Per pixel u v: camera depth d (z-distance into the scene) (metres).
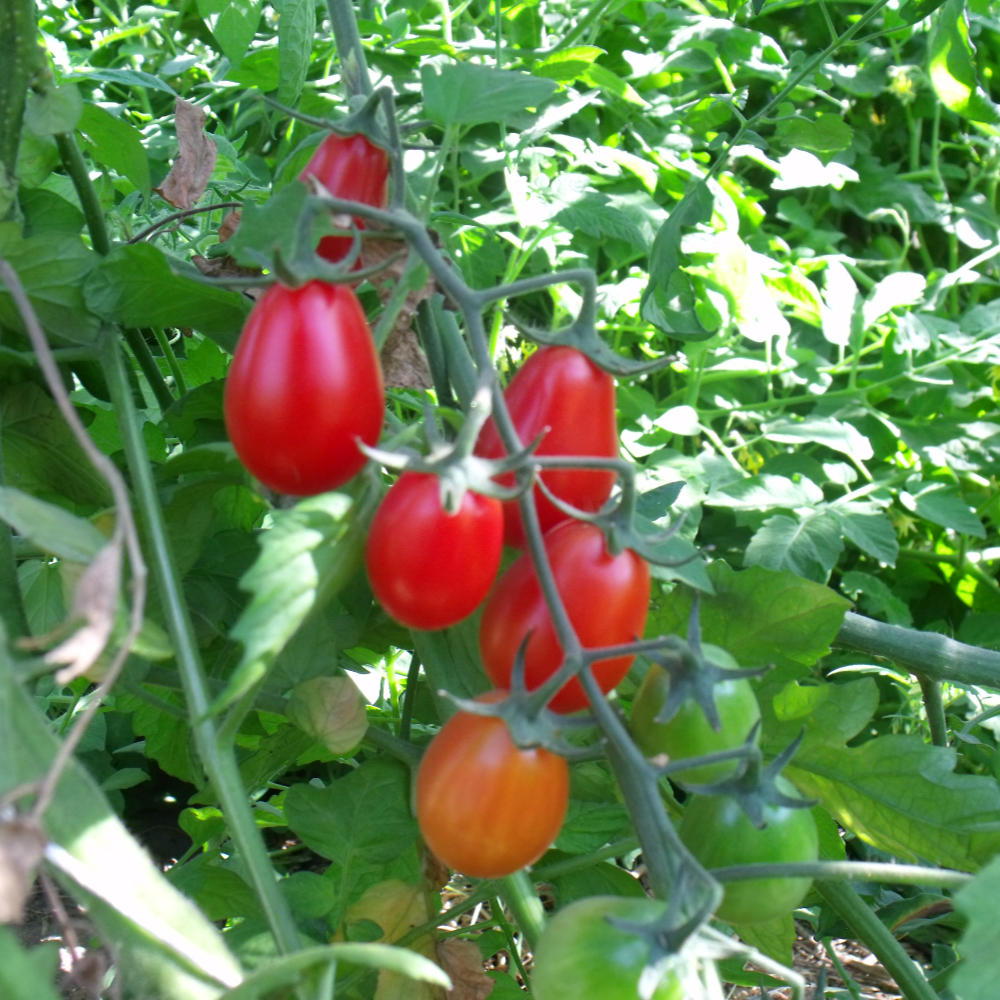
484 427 0.30
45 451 0.37
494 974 0.40
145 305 0.36
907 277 0.78
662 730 0.30
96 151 0.42
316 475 0.28
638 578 0.29
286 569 0.26
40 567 0.46
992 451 0.83
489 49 0.68
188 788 0.66
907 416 0.89
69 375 0.39
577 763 0.40
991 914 0.25
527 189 0.62
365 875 0.37
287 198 0.30
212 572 0.40
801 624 0.37
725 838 0.30
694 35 0.76
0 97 0.34
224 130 0.71
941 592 0.88
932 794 0.34
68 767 0.26
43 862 0.26
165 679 0.36
